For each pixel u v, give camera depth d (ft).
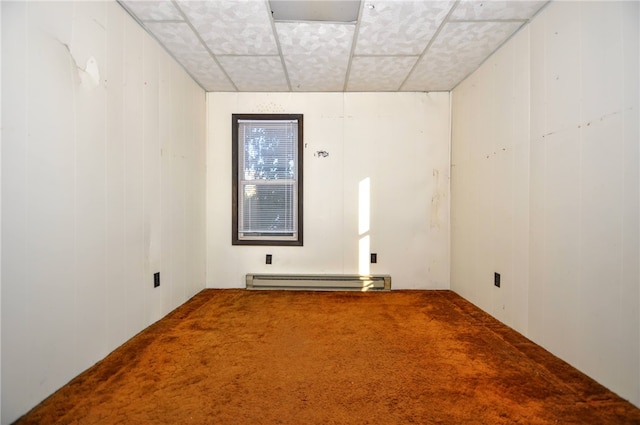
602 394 4.44
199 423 3.87
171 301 8.04
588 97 4.85
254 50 7.61
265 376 4.98
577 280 5.09
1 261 3.75
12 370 3.87
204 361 5.43
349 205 10.39
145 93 6.75
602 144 4.61
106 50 5.50
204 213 10.22
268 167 10.57
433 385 4.73
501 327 7.04
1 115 3.72
